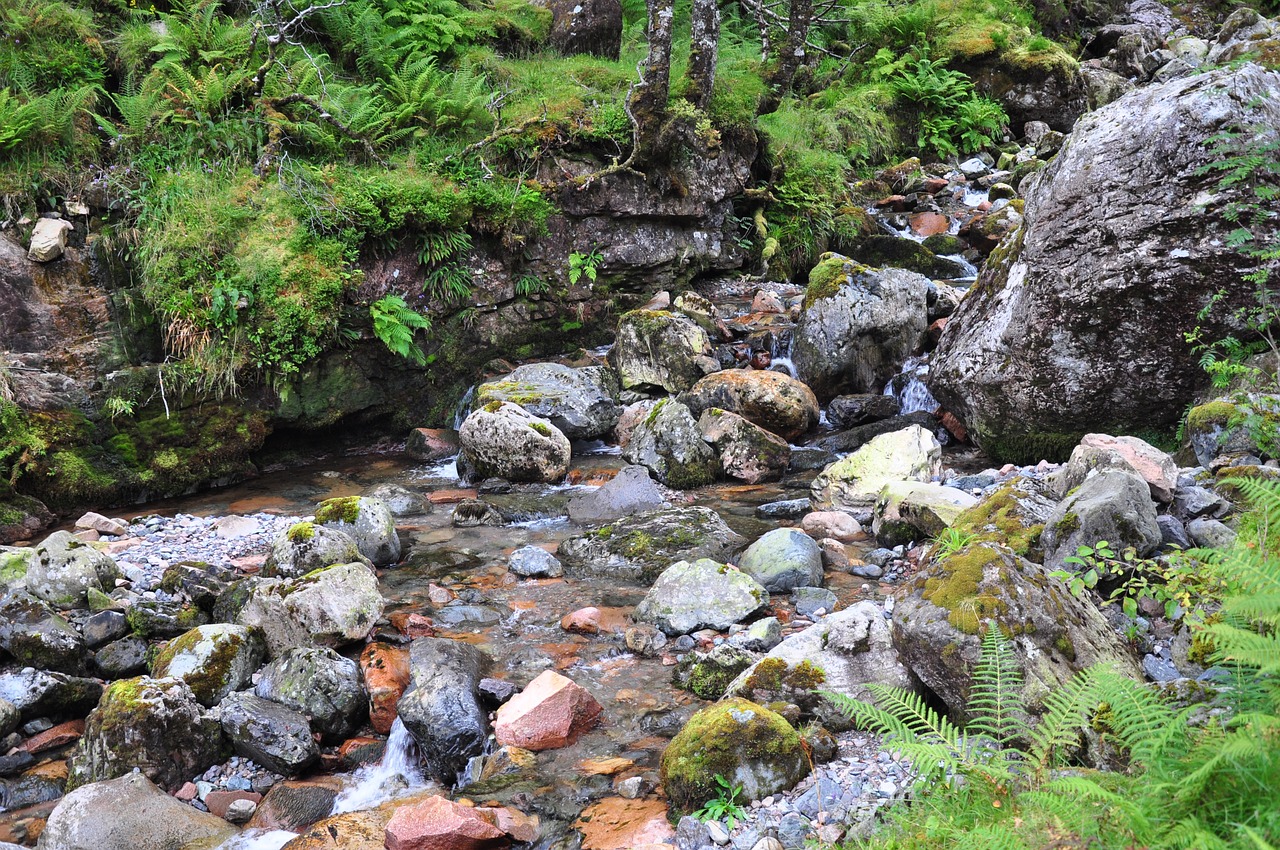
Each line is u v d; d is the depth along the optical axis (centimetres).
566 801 406
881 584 613
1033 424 776
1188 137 670
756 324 1134
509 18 1392
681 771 389
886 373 995
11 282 862
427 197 1038
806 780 387
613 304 1195
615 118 1185
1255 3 2047
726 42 1636
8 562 586
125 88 1048
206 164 1006
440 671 494
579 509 783
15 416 820
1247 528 424
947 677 402
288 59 1162
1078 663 394
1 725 475
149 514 836
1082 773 306
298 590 553
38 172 921
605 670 525
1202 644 400
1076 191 724
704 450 850
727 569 584
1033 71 1695
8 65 1006
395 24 1312
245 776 458
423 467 958
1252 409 601
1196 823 235
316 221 981
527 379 978
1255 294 653
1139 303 699
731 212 1344
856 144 1575
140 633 566
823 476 777
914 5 1827
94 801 404
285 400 951
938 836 302
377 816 411
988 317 803
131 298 906
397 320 986
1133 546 493
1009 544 528
